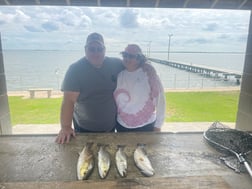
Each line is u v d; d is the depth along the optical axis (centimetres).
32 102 703
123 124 188
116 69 184
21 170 122
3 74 279
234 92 899
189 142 160
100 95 180
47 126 461
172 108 634
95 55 169
